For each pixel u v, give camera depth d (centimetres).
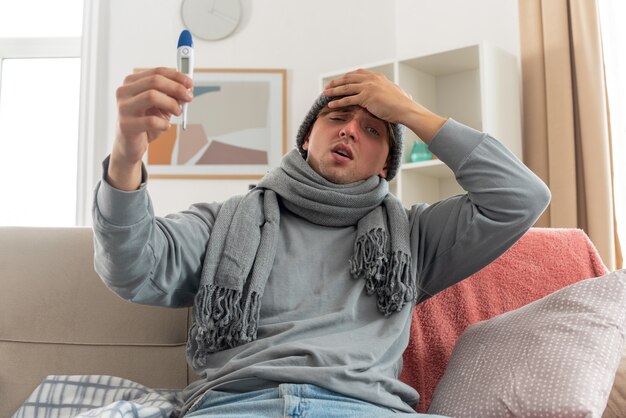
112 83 379
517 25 342
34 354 160
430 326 171
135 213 117
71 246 168
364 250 142
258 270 137
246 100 377
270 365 126
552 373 125
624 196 301
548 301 142
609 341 129
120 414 124
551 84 317
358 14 385
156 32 383
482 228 144
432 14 370
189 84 116
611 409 138
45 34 399
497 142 146
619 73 310
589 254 183
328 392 124
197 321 133
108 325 163
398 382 134
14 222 390
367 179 154
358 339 134
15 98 399
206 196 368
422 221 154
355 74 154
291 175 151
